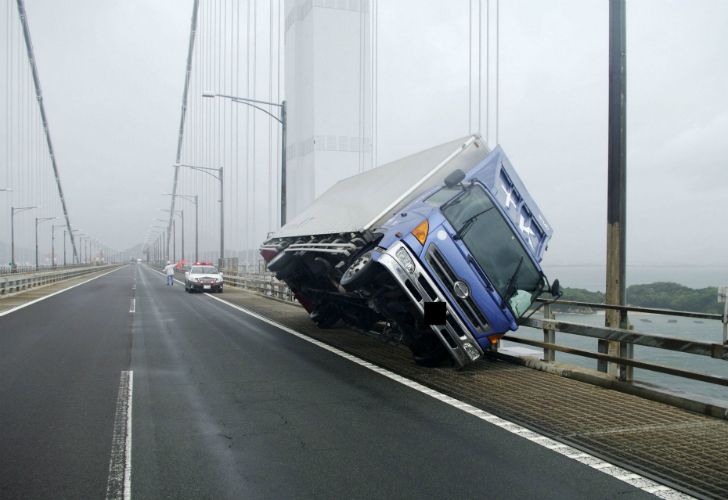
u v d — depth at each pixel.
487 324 7.95
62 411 6.28
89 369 8.80
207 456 4.84
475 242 7.99
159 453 4.91
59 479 4.31
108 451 4.96
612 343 7.61
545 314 8.65
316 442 5.23
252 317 17.28
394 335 10.91
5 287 27.22
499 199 8.54
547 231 9.40
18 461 4.70
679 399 6.41
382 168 12.22
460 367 8.53
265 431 5.56
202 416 6.10
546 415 6.13
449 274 7.74
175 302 23.72
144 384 7.71
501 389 7.36
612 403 6.64
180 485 4.21
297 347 11.12
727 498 4.02
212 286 30.81
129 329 14.07
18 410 6.32
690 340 6.21
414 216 7.96
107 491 4.09
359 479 4.33
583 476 4.41
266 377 8.20
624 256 7.79
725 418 5.89
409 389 7.40
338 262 10.56
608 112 7.98
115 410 6.33
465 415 6.14
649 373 8.70
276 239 14.80
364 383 7.77
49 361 9.50
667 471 4.52
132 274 80.00
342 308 13.29
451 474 4.44
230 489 4.14
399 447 5.09
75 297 26.45
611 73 7.95
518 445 5.15
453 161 9.20
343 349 10.83
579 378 7.88
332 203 12.55
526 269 8.24
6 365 9.12
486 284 7.88
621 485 4.24
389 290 8.57
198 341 11.96
